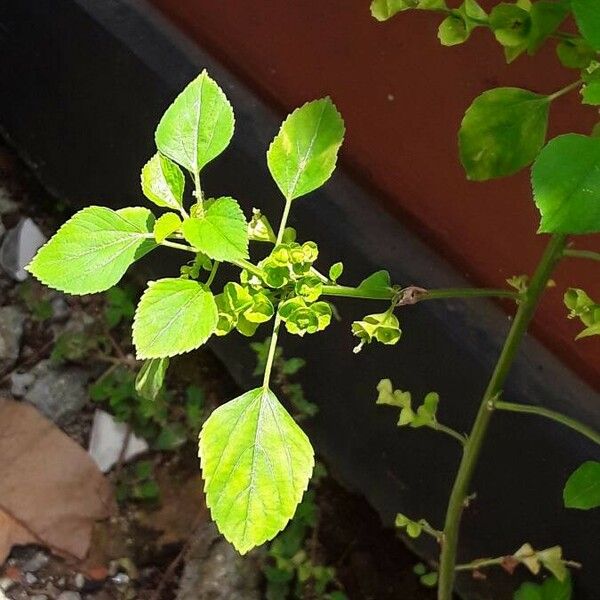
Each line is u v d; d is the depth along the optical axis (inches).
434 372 21.6
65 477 26.5
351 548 25.9
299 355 25.1
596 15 9.1
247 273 10.5
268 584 25.1
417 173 20.3
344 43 19.9
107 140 27.6
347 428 25.0
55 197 31.7
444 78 18.3
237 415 10.4
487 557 23.2
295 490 10.2
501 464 21.3
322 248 22.4
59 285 9.9
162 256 28.0
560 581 19.9
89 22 25.1
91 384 28.3
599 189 8.5
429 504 24.0
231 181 23.8
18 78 29.5
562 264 18.3
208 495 10.1
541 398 19.8
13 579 25.1
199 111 10.3
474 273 20.6
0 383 28.5
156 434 27.5
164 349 9.5
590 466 14.0
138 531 26.3
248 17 22.0
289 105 22.5
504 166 12.0
